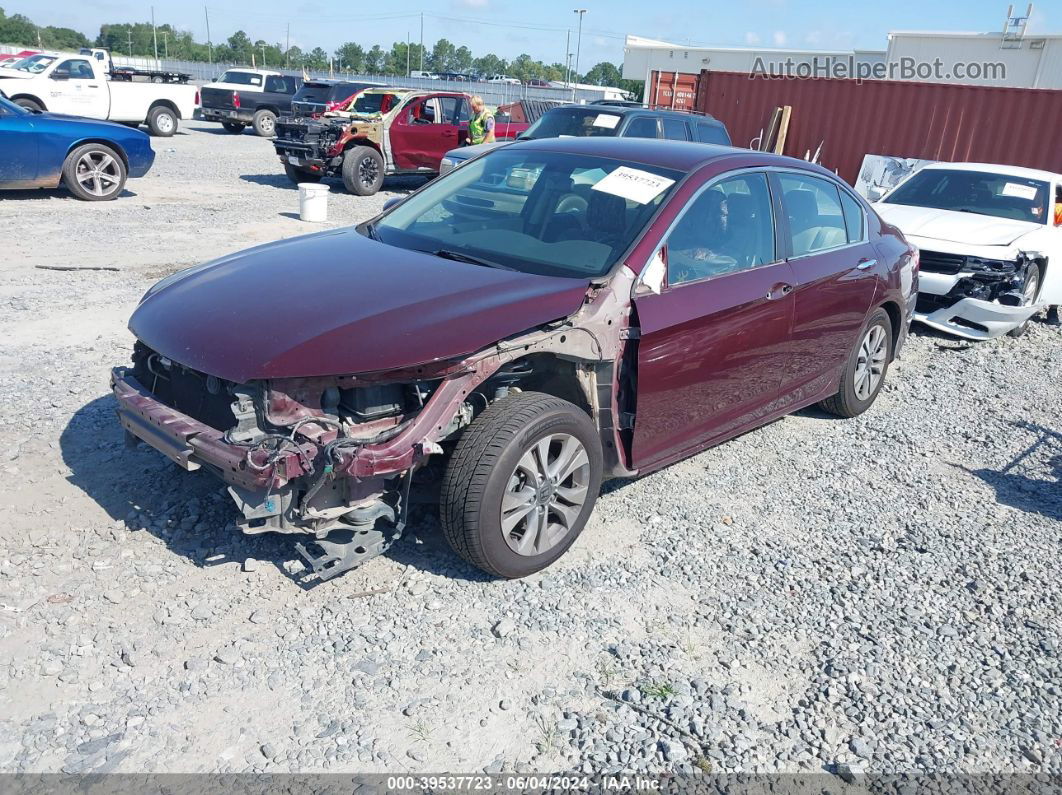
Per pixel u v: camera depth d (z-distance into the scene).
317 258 4.19
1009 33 21.86
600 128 12.80
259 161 19.97
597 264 4.03
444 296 3.65
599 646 3.43
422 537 4.05
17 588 3.49
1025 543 4.53
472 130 16.78
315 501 3.30
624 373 4.04
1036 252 8.17
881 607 3.86
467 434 3.52
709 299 4.27
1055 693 3.37
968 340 8.75
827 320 5.23
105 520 4.02
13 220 10.81
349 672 3.17
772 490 4.95
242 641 3.29
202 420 3.53
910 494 5.04
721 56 33.69
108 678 3.06
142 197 13.46
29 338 6.45
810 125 17.09
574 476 3.88
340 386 3.28
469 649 3.35
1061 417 6.57
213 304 3.72
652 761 2.87
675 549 4.21
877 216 6.08
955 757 3.00
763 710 3.16
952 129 15.39
